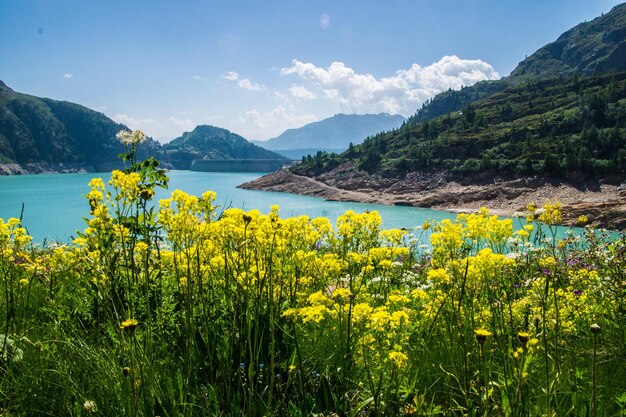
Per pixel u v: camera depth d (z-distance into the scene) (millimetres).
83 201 121688
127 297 4727
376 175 170250
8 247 6223
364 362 3686
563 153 134750
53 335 4602
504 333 4223
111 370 3799
